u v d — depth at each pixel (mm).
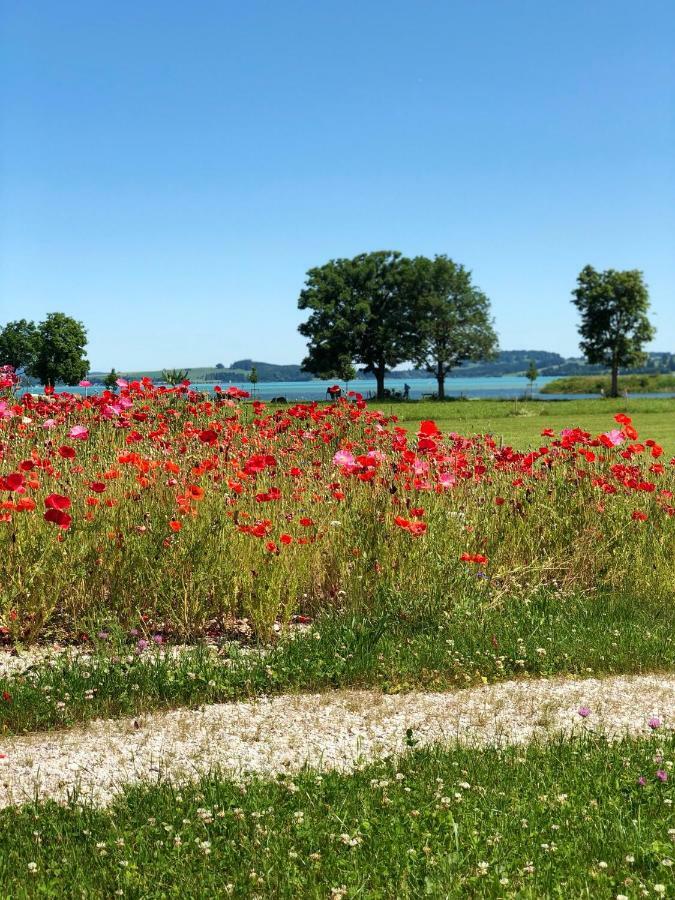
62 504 6078
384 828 3752
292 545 7188
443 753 4719
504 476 9500
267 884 3287
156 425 10750
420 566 7340
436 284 86312
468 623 6902
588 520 8719
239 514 7355
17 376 12297
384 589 7145
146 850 3543
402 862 3416
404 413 44688
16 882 3307
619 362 79438
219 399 12867
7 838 3697
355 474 7891
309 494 8156
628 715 5453
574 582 8328
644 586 8078
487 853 3486
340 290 84750
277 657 6152
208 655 6152
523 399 67188
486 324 85750
